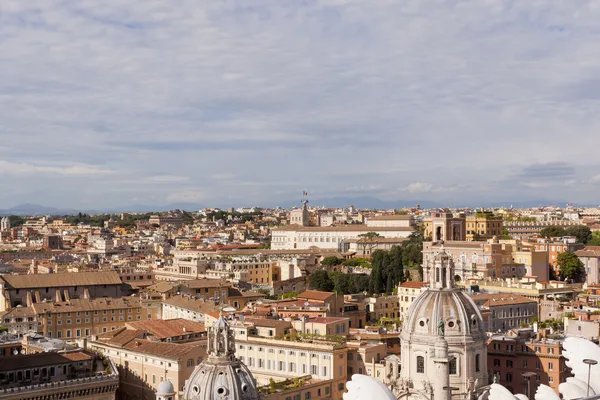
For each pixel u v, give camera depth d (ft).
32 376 647.15
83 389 648.38
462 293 545.03
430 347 517.14
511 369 648.79
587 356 297.74
